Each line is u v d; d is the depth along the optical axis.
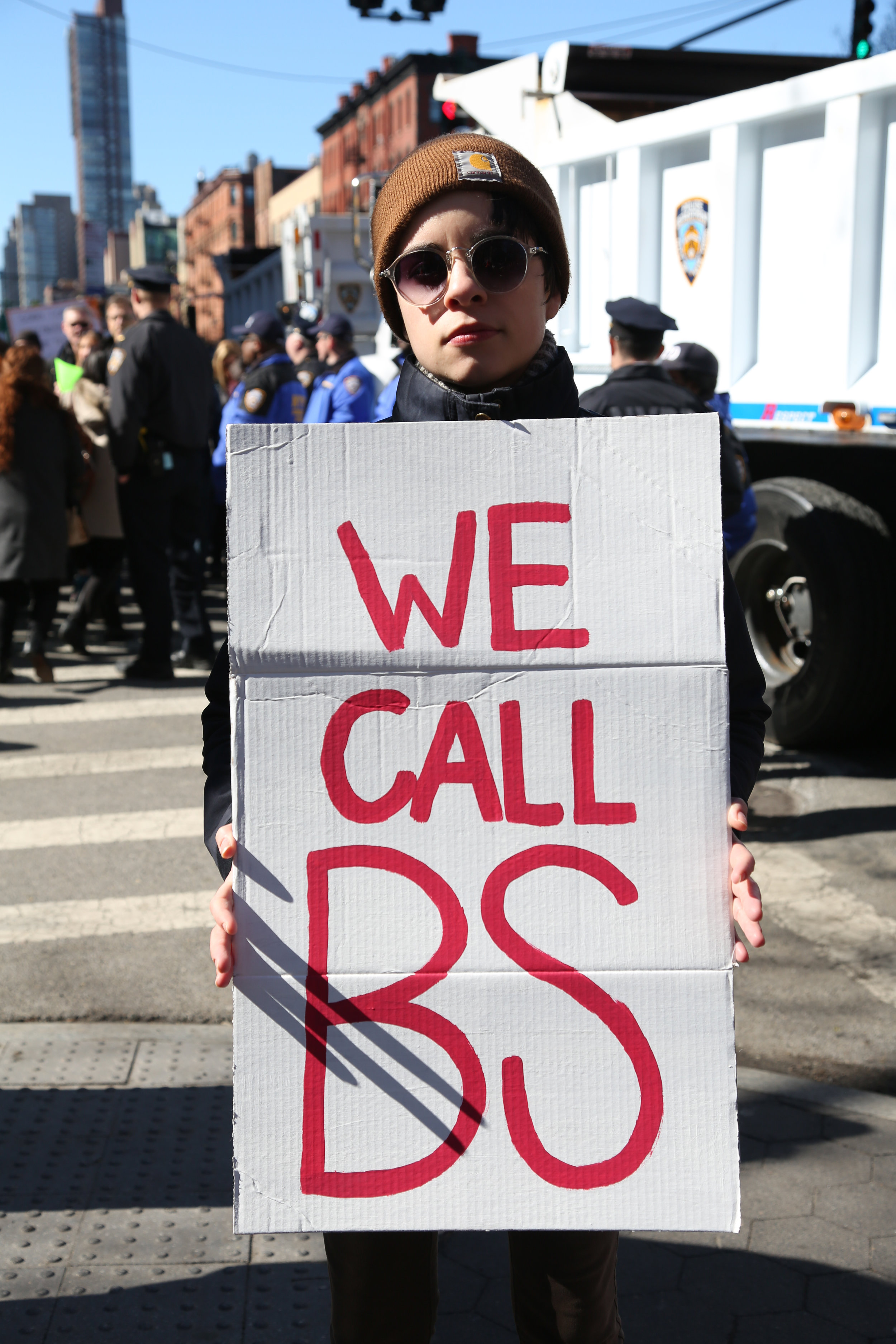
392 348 10.95
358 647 1.37
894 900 4.28
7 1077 3.11
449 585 1.36
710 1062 1.38
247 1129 1.39
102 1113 2.96
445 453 1.36
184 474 7.36
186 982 3.68
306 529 1.37
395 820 1.38
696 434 1.34
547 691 1.37
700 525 1.35
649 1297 2.36
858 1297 2.36
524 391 1.54
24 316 15.30
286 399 8.77
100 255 123.06
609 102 7.21
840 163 5.16
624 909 1.38
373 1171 1.40
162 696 7.21
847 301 5.23
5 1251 2.47
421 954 1.38
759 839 4.88
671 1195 1.39
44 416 7.13
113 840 4.92
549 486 1.36
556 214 1.57
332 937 1.38
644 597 1.36
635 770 1.37
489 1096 1.39
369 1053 1.39
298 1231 1.40
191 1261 2.45
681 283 6.10
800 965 3.81
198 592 7.88
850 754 5.98
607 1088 1.39
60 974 3.73
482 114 7.44
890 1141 2.86
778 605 6.01
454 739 1.37
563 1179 1.39
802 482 5.81
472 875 1.38
